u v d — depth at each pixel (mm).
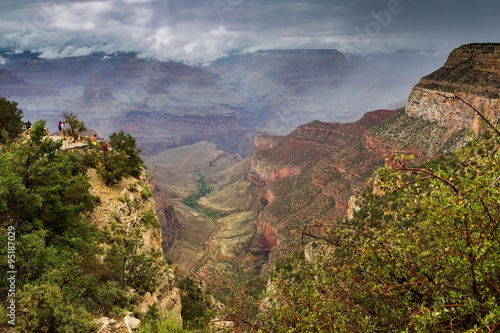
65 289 12727
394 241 6977
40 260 13070
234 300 8289
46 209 16250
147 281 19250
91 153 31078
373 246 6992
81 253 16625
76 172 26422
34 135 22500
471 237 5875
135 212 27641
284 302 7617
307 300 7441
